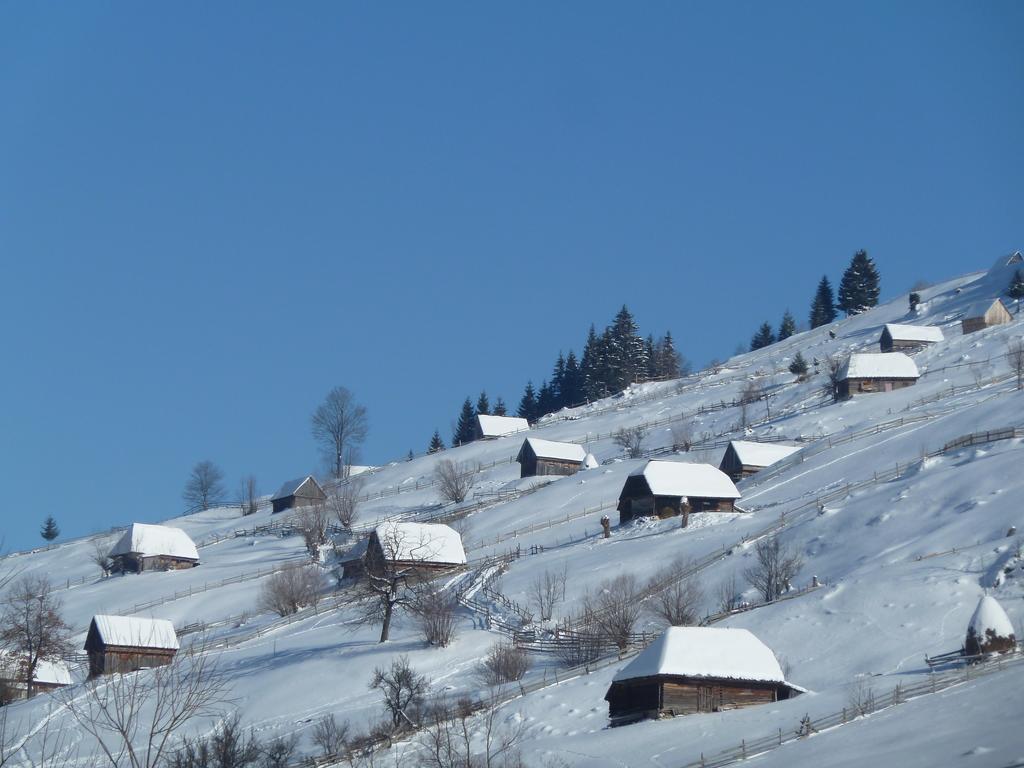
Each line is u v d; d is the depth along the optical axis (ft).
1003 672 199.62
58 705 282.56
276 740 225.35
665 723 213.46
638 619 300.40
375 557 369.71
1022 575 253.44
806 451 451.12
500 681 270.26
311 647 328.49
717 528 377.09
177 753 170.50
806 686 229.04
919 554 286.66
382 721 241.96
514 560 400.06
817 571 304.09
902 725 177.47
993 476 323.37
